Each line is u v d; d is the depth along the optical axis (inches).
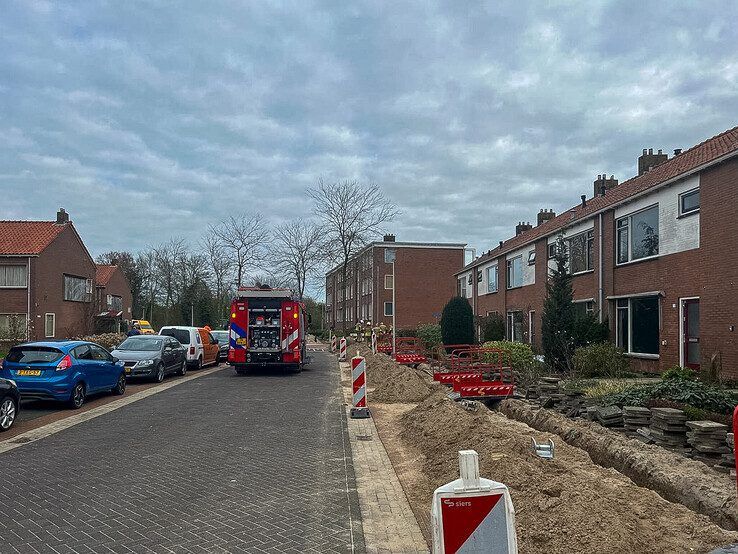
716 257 582.9
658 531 187.9
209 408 515.8
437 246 2294.5
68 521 226.1
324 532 215.0
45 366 501.0
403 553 196.1
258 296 828.0
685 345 641.6
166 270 2546.8
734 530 211.2
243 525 221.9
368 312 2401.6
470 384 542.0
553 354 745.0
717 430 310.0
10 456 334.6
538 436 314.0
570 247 944.9
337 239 1844.2
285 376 830.5
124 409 513.0
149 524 222.8
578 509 192.5
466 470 124.3
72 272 1713.8
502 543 122.3
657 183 675.4
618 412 388.8
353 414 467.2
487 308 1429.6
